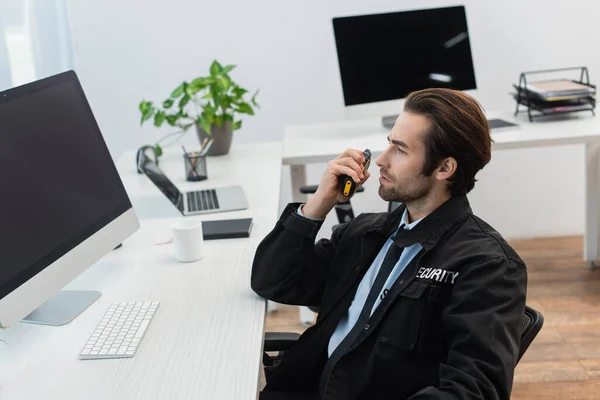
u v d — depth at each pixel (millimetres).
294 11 3533
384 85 3117
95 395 1172
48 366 1278
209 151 2938
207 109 2799
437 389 1182
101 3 3482
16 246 1351
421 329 1306
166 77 3609
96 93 3607
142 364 1269
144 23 3527
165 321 1438
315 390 1560
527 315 1349
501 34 3580
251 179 2535
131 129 3668
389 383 1338
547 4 3533
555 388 2408
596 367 2523
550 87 3039
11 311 1295
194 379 1208
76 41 3516
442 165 1351
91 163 1683
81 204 1588
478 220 1399
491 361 1187
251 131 3705
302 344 1547
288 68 3615
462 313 1235
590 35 3580
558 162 3729
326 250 1639
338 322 1519
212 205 2199
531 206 3807
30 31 3328
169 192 2172
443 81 3141
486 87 3658
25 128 1485
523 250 3672
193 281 1642
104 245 1634
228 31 3555
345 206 2424
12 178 1399
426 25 3111
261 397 1541
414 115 1352
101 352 1302
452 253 1327
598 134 2721
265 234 1940
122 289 1608
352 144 2912
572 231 3840
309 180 3801
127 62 3572
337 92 3648
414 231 1373
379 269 1470
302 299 1597
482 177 3766
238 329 1391
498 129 2883
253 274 1581
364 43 3094
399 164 1376
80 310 1497
